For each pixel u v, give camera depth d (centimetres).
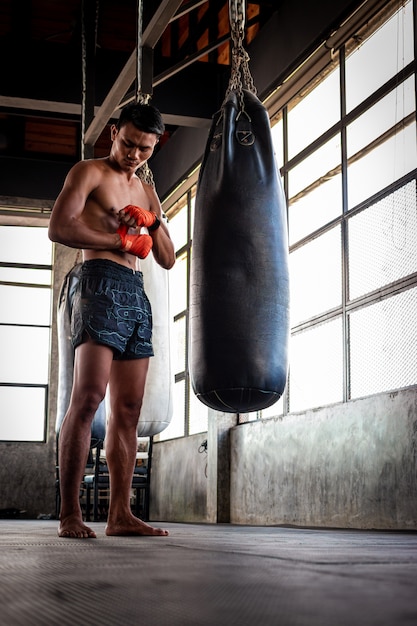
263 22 713
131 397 275
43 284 1005
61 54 755
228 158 305
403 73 486
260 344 288
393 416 456
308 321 588
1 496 950
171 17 500
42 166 972
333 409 524
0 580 101
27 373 985
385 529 454
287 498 581
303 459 560
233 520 681
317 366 571
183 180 873
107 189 275
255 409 300
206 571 112
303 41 603
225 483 695
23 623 67
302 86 624
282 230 305
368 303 504
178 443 845
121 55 765
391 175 492
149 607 76
